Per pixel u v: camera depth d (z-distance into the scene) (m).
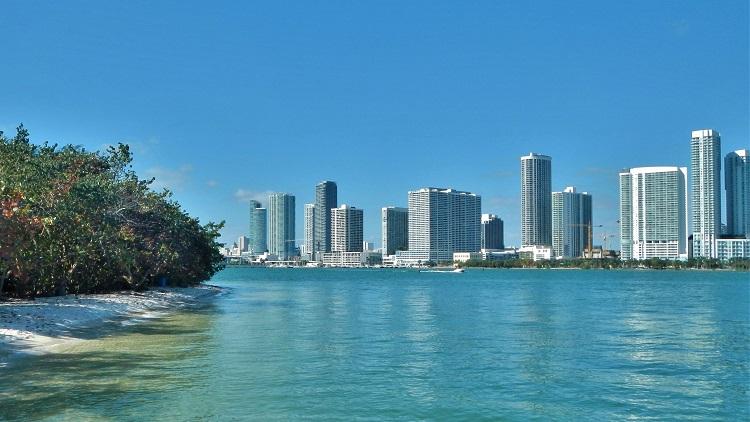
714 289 120.25
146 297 66.62
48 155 60.25
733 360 32.03
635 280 182.25
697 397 24.00
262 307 65.38
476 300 81.88
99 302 54.47
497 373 28.09
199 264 95.12
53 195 48.56
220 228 97.38
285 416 20.56
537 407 22.33
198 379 25.64
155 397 22.58
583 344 37.47
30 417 19.84
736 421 20.89
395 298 85.62
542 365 30.17
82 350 32.09
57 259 52.47
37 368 27.17
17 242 39.84
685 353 34.25
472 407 22.17
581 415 21.45
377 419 20.48
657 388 25.48
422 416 21.00
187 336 38.53
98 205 56.62
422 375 27.36
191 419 20.02
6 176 40.38
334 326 46.00
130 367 27.91
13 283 52.31
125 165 70.94
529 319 53.78
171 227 77.62
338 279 183.88
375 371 28.06
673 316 57.81
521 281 171.62
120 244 60.28
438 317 54.97
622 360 31.84
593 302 78.62
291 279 181.62
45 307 45.44
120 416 20.14
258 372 27.23
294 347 34.59
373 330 43.66
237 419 20.12
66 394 22.73
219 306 66.12
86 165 66.88
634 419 21.03
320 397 23.08
